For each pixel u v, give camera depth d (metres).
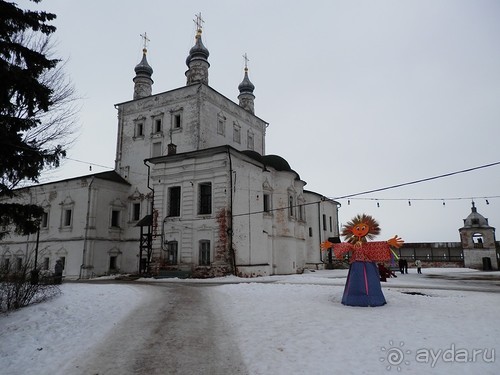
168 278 27.00
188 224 28.70
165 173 30.73
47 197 36.94
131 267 35.19
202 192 29.59
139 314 11.27
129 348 7.84
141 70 42.28
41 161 10.78
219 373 6.34
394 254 11.94
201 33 39.66
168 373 6.40
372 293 11.66
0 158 9.97
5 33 10.12
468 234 44.41
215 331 9.14
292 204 33.56
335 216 48.09
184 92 35.62
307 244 39.41
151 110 37.47
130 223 36.16
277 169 33.19
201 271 26.98
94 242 33.38
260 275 28.30
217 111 36.94
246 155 29.78
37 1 11.01
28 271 15.30
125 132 38.66
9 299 11.84
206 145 34.66
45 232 36.03
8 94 10.03
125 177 37.53
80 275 32.31
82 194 34.47
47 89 10.70
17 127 10.31
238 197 28.33
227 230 27.11
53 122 11.88
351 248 12.36
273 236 31.64
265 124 45.59
